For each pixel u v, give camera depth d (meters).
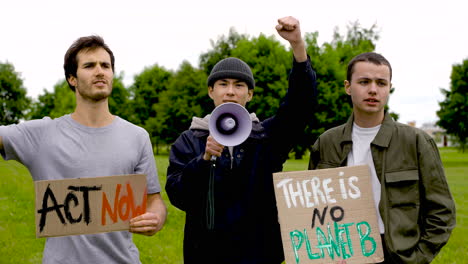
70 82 2.96
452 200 2.92
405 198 2.93
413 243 2.87
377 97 3.02
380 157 3.04
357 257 2.75
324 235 2.77
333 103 34.03
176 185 2.93
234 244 2.93
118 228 2.66
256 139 3.11
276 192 2.80
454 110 40.47
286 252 2.72
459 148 43.38
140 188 2.71
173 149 3.21
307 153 46.50
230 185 3.00
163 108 51.09
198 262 2.99
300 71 2.95
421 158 2.94
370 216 2.81
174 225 7.99
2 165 13.70
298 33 2.84
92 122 2.87
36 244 6.76
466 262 6.16
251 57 35.44
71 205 2.60
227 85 3.14
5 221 7.88
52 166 2.73
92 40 2.88
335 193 2.83
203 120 3.18
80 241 2.67
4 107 64.12
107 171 2.77
